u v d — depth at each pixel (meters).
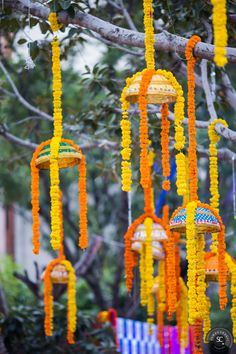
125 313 17.00
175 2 11.38
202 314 8.93
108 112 12.24
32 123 13.38
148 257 10.30
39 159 8.98
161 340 11.53
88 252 16.38
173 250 9.15
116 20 12.36
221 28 7.73
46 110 13.51
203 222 8.60
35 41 10.02
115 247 20.55
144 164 8.39
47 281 11.11
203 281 8.98
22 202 19.41
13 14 10.70
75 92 17.25
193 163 8.66
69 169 18.58
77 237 19.23
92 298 20.06
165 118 9.09
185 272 12.55
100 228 19.92
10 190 18.73
